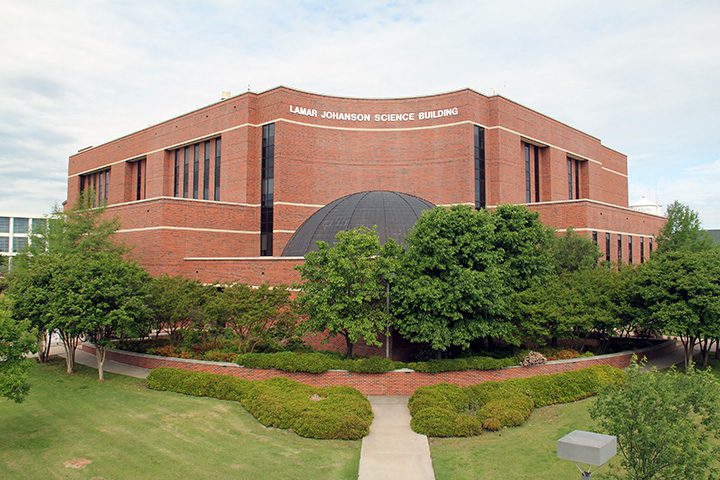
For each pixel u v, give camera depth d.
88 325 27.02
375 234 29.17
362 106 53.44
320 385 26.56
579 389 26.23
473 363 27.30
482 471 17.23
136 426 21.27
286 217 50.75
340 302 26.94
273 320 29.48
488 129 52.81
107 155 71.50
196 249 47.31
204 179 57.84
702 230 46.06
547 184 59.16
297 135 51.69
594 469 17.34
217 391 25.48
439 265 26.59
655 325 31.28
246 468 17.27
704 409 14.88
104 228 42.44
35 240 41.12
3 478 16.33
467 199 50.41
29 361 19.97
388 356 28.91
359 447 19.34
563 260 38.78
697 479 12.44
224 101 55.28
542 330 28.72
